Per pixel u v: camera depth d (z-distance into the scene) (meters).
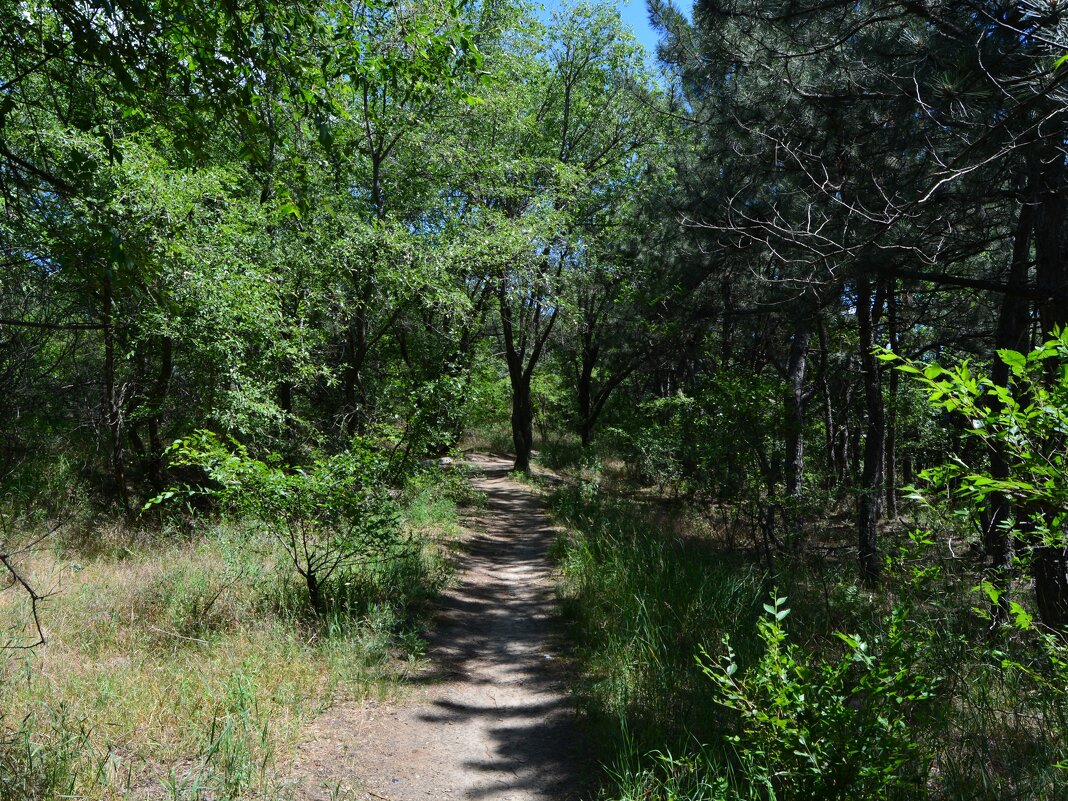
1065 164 5.91
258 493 6.80
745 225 8.35
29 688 4.81
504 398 30.08
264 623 6.49
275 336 11.55
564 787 4.38
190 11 4.24
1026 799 3.45
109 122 4.59
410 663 6.39
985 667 4.75
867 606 7.28
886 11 5.91
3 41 4.10
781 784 3.57
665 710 5.15
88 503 10.95
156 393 11.11
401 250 13.25
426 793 4.25
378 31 5.02
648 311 12.40
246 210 11.55
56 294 10.22
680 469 15.84
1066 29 4.58
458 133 17.28
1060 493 2.65
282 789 4.05
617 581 8.50
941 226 6.48
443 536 12.11
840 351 16.25
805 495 10.99
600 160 22.80
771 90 7.31
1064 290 6.42
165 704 4.81
